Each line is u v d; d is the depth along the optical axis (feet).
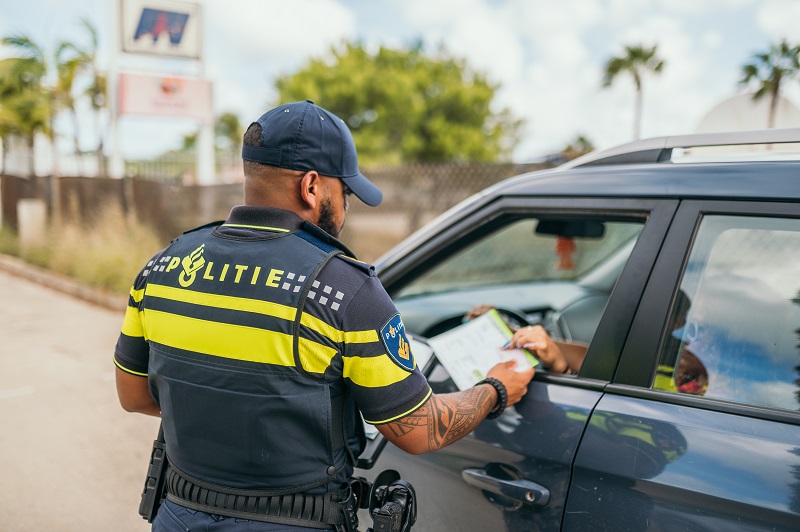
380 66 143.13
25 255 36.19
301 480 3.89
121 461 11.48
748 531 3.87
